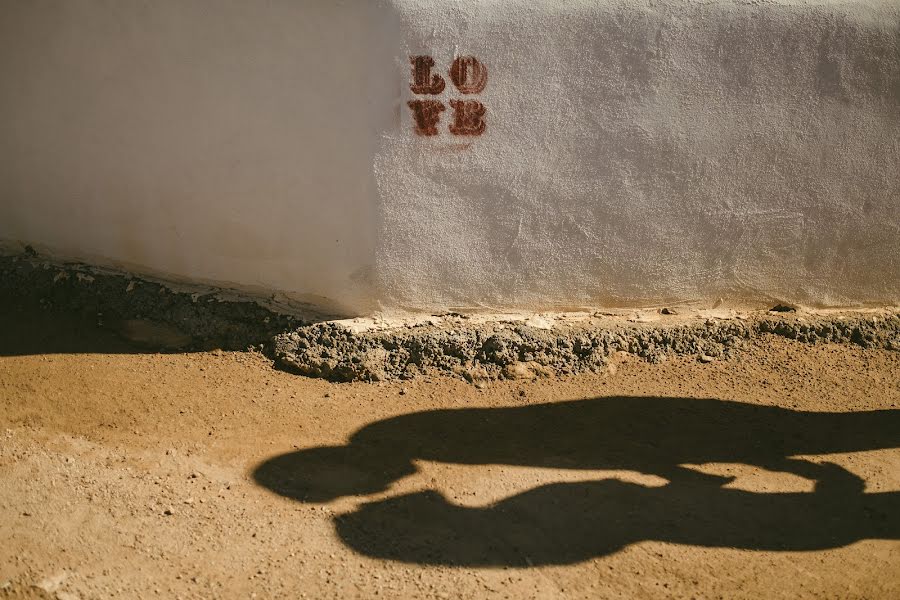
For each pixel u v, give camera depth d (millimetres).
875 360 5574
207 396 4980
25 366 5168
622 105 5223
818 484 4395
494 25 5047
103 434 4605
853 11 5242
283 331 5441
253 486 4258
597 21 5105
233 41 5305
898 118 5430
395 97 5070
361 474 4379
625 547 3908
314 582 3654
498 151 5207
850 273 5723
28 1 5758
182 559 3762
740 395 5160
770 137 5359
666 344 5527
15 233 6254
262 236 5543
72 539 3846
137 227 5871
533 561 3816
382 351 5281
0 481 4195
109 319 5730
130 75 5609
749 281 5656
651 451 4629
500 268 5410
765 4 5180
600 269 5492
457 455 4551
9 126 6043
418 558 3814
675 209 5422
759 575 3760
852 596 3648
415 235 5285
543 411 4961
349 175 5219
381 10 4988
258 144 5402
